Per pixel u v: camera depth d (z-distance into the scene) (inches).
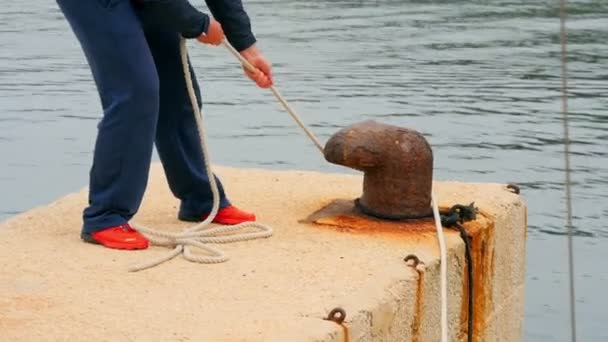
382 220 336.2
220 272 294.4
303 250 312.2
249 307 270.1
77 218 341.1
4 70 1050.1
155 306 269.9
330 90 936.3
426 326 305.4
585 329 468.8
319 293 280.2
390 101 893.2
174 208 354.9
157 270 295.0
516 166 706.8
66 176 703.1
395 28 1310.3
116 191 310.2
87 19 302.4
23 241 318.0
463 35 1246.3
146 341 249.8
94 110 883.4
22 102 912.3
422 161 334.3
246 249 313.1
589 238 574.2
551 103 885.8
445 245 315.6
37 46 1192.8
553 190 657.0
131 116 304.8
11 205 644.7
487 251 337.7
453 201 350.9
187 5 308.3
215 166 401.4
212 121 835.4
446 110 860.0
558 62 1066.1
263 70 331.9
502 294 353.1
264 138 781.9
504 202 353.7
